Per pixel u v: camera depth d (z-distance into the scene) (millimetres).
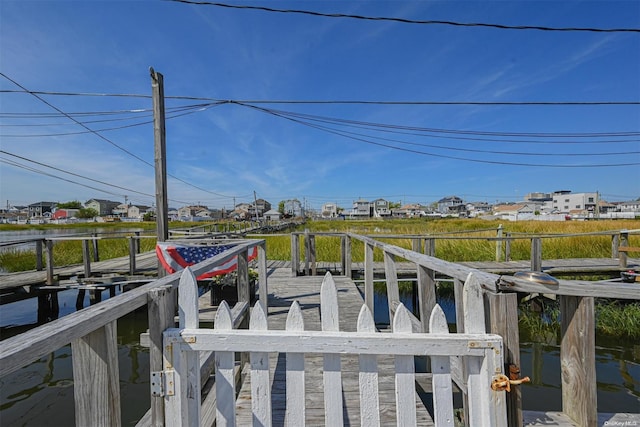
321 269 7770
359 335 1294
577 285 1470
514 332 1322
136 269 7055
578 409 1544
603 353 4414
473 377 1329
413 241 7242
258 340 1292
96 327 1014
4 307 6965
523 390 3609
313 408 2066
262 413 1330
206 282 6145
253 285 4840
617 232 7406
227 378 1332
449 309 6590
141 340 2324
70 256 10617
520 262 8102
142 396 3658
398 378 1322
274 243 12953
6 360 704
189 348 1288
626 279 6770
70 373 4078
